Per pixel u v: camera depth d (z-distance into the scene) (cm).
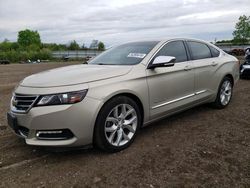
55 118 329
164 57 411
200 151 381
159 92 429
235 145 399
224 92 591
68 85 339
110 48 532
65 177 321
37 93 337
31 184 308
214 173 323
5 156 375
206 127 477
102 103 350
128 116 399
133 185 303
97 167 342
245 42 4872
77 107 334
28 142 341
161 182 307
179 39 501
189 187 297
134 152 381
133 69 400
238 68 638
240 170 329
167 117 504
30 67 2605
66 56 5594
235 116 538
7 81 1238
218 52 590
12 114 362
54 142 337
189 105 497
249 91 799
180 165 343
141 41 496
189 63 489
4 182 312
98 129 354
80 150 388
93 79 356
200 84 514
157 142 414
